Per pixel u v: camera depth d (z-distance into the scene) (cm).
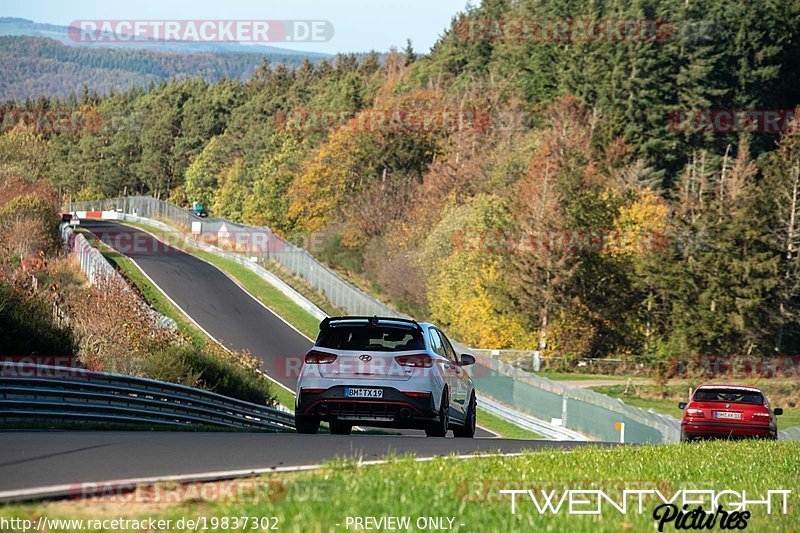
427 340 6275
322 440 5197
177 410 8369
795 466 5300
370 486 3231
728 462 5238
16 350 10125
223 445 4638
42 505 2791
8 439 4512
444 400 6303
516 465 4209
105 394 7181
